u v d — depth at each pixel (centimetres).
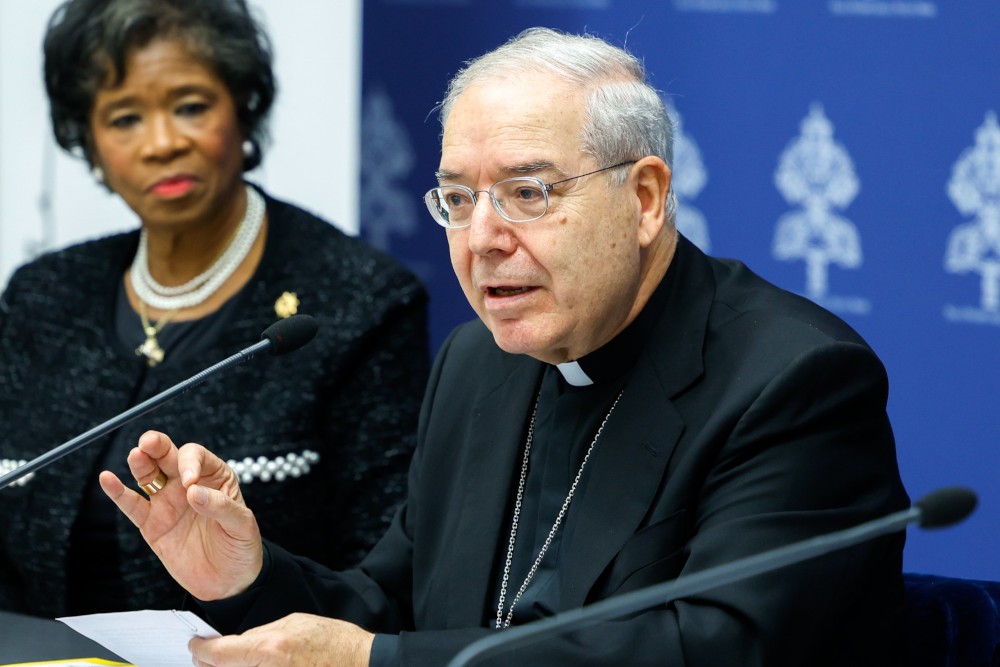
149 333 566
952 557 709
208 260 577
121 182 557
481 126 360
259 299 565
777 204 754
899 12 707
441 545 418
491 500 408
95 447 545
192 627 335
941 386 710
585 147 357
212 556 371
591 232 359
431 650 334
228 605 379
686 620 330
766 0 746
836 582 338
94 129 559
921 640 384
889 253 721
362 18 881
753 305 392
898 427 724
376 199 891
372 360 557
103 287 591
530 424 422
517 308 365
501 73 365
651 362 388
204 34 548
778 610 326
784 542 335
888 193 719
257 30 584
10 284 611
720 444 360
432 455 440
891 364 725
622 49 385
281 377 548
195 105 548
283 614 385
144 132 545
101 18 538
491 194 359
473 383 444
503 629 341
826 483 350
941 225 704
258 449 536
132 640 347
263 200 599
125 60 540
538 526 399
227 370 551
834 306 741
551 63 364
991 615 382
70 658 383
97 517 543
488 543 402
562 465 402
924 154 707
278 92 601
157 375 555
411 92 874
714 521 350
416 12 866
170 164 544
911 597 394
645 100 372
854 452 359
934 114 702
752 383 361
